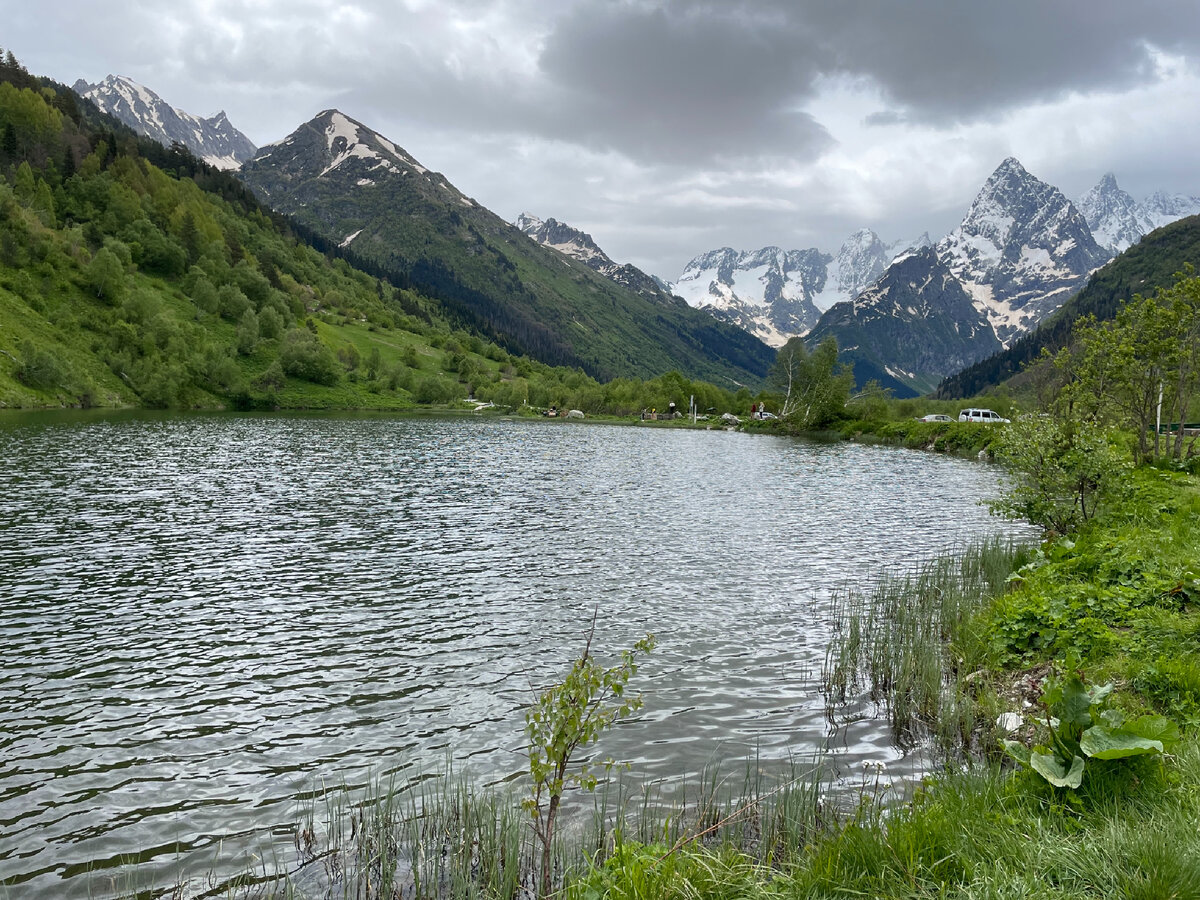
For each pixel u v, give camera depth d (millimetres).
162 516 34438
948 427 96562
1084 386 56375
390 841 9727
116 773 11836
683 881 7066
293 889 8727
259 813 10648
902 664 15906
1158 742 7691
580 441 98438
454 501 41312
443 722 13812
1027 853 6695
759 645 18109
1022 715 12836
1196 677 11328
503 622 19906
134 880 9078
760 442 106938
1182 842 6387
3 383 123875
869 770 11695
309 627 19312
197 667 16484
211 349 167875
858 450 92562
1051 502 28125
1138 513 25641
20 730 13344
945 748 12352
